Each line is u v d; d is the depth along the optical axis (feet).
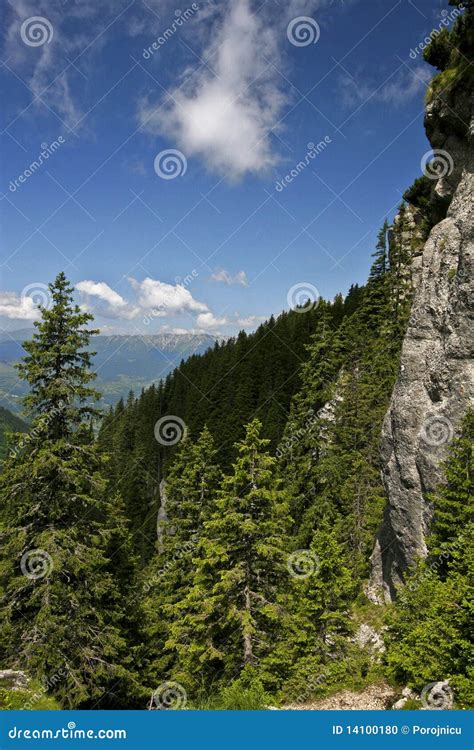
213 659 59.26
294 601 65.77
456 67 68.08
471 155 65.62
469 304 59.00
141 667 68.49
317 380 114.83
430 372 65.21
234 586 57.77
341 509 102.89
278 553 57.00
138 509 191.31
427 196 93.40
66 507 50.55
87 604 50.26
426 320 68.28
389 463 71.92
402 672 50.01
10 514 50.44
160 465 228.63
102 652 49.21
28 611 48.98
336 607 63.41
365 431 114.62
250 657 54.44
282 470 125.59
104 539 52.39
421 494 64.44
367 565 88.89
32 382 50.52
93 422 53.01
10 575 49.03
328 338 117.91
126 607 64.80
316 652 60.08
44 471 48.91
